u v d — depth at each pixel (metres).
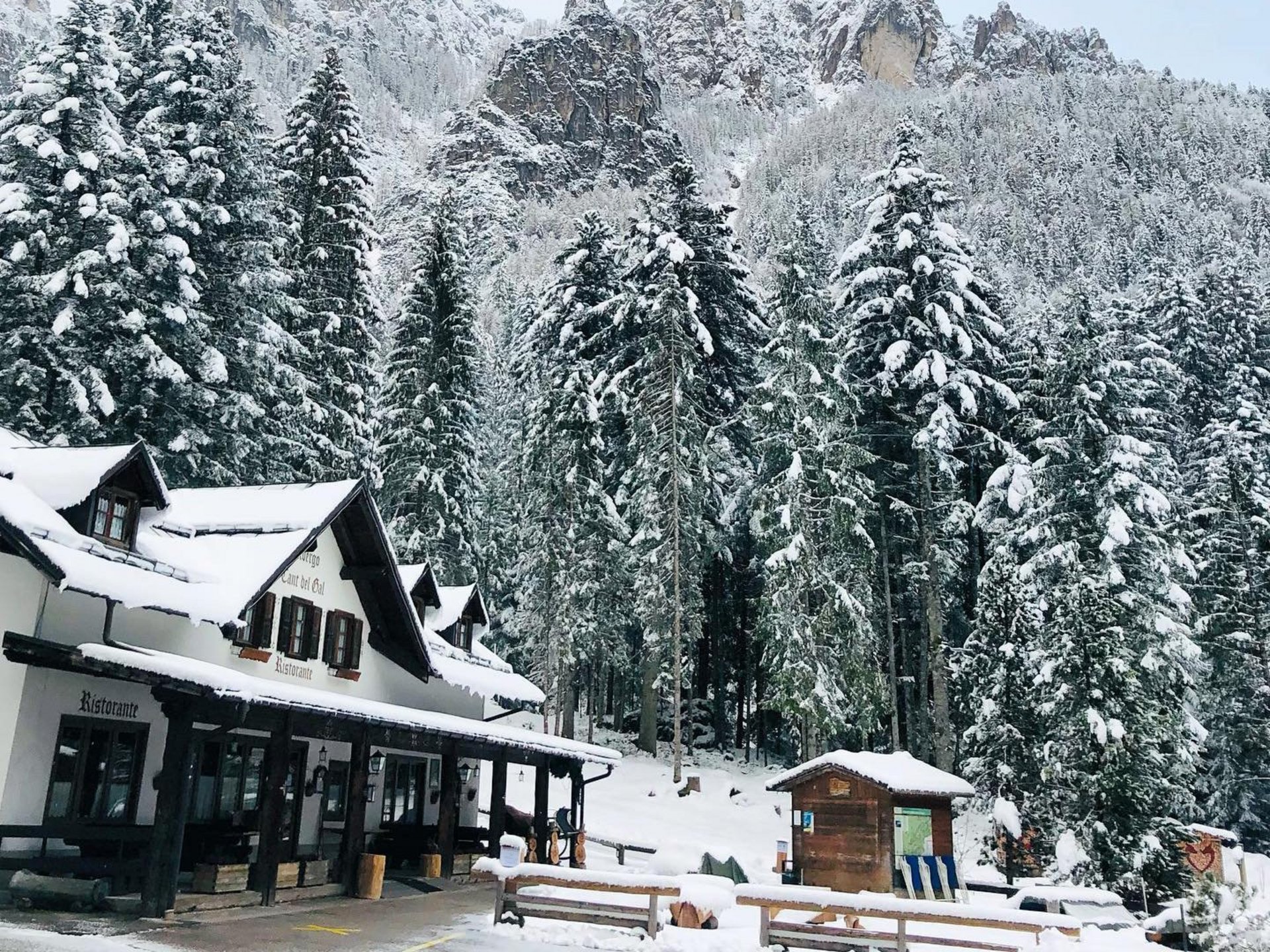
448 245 42.97
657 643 37.69
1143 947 15.32
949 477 35.69
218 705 14.67
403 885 20.45
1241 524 37.34
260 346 29.75
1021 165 196.75
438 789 27.28
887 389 36.25
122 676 13.65
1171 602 32.78
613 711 51.22
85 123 26.77
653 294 41.12
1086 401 33.44
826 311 37.53
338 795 22.72
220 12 34.06
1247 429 44.00
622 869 25.23
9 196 25.45
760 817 32.97
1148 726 25.44
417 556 37.69
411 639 23.58
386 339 46.56
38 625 14.51
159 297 27.11
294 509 20.69
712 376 42.31
